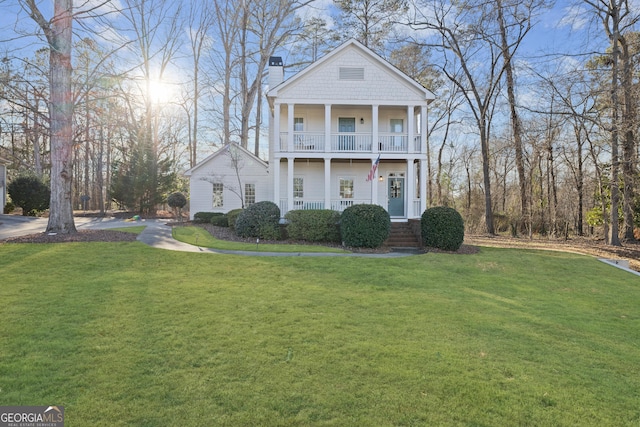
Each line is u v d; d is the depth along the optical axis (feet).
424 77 87.61
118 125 56.65
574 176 79.25
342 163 60.70
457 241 44.50
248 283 25.23
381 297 23.08
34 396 10.91
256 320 17.98
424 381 12.39
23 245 34.37
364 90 54.29
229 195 74.84
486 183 73.00
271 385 11.85
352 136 57.88
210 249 38.47
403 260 35.53
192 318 17.98
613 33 50.88
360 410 10.61
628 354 15.83
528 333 17.75
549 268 35.47
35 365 12.80
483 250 45.62
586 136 62.59
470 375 12.96
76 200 131.75
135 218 80.64
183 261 31.32
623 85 47.80
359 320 18.53
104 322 17.10
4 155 101.04
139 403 10.69
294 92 53.98
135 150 95.04
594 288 28.84
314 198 60.85
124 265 28.96
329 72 54.24
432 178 123.03
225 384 11.86
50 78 40.09
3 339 14.92
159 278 25.55
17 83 42.11
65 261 29.09
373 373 12.85
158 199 97.30
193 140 116.78
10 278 24.18
